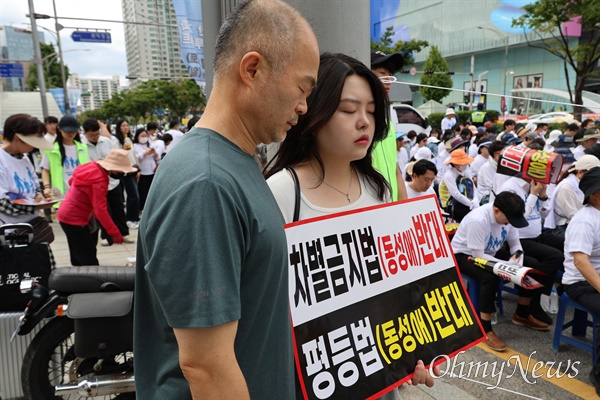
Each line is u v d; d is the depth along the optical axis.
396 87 14.32
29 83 37.56
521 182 4.53
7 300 2.59
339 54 1.61
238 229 0.94
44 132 3.57
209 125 1.03
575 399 2.86
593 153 5.52
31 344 2.43
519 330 3.86
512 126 11.62
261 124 1.03
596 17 19.36
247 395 0.94
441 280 1.84
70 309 2.26
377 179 1.82
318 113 1.53
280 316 1.08
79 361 2.49
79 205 3.80
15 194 3.41
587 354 3.44
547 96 27.34
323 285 1.52
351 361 1.52
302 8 2.41
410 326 1.69
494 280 3.47
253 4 1.00
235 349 1.01
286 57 0.97
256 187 1.03
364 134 1.57
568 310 4.32
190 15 5.84
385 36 28.17
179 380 1.03
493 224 3.69
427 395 2.89
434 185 7.20
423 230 1.84
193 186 0.90
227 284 0.90
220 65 1.03
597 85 28.00
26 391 2.42
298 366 1.41
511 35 30.94
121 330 2.32
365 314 1.59
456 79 36.62
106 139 6.30
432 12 36.44
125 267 2.56
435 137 12.32
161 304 0.92
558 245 4.29
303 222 1.53
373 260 1.66
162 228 0.90
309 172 1.65
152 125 8.75
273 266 1.02
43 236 3.33
